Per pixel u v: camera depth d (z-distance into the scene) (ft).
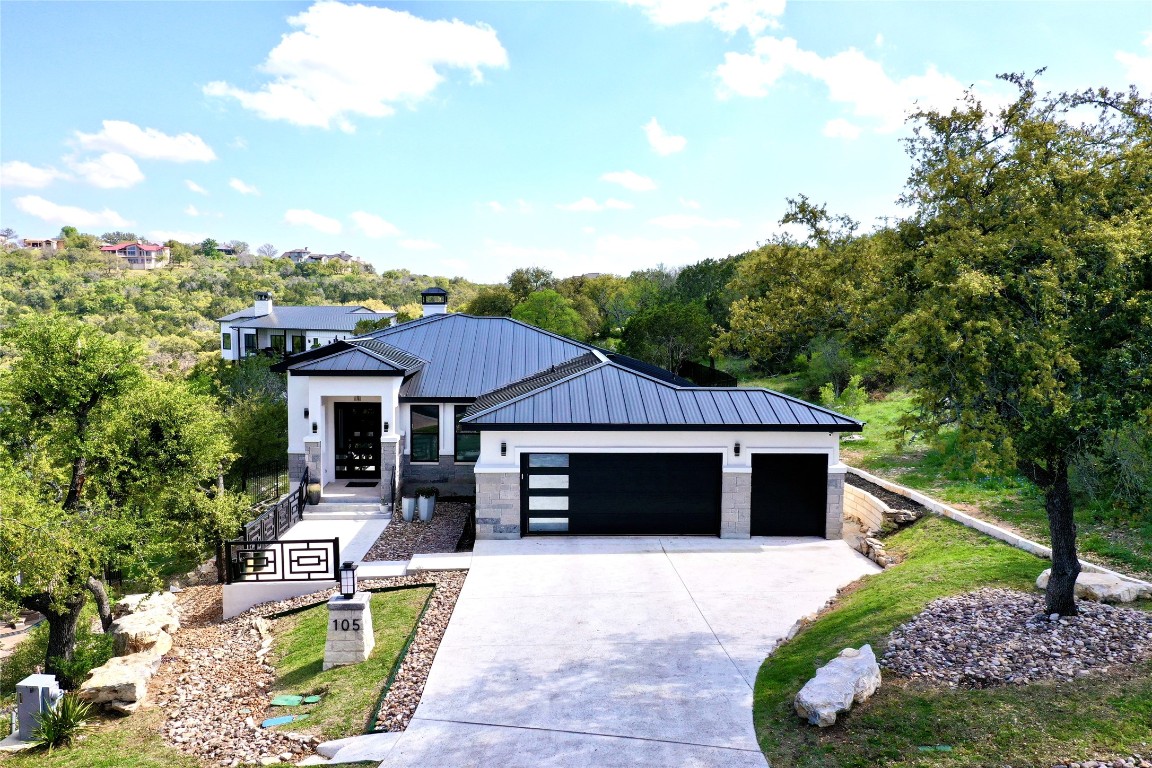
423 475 65.46
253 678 34.73
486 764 23.77
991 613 30.25
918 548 44.29
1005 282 27.84
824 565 45.57
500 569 44.68
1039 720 21.97
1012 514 46.60
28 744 30.73
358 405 68.18
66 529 40.68
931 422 29.17
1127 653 25.57
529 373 69.82
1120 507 28.22
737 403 53.16
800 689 26.27
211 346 242.37
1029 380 25.09
